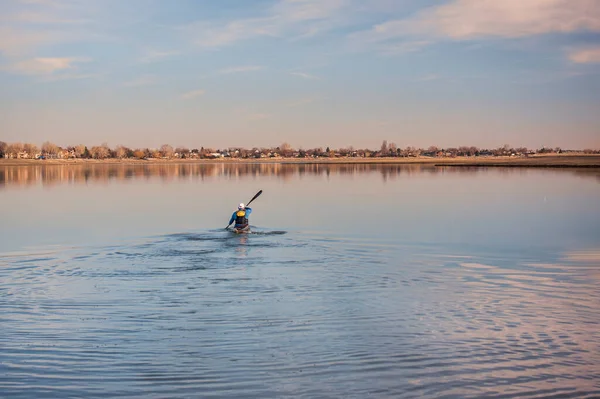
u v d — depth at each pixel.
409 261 22.06
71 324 14.12
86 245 26.05
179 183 80.44
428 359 11.98
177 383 10.93
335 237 28.11
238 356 12.11
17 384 10.91
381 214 39.16
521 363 11.81
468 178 92.38
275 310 15.25
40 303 15.99
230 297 16.53
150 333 13.48
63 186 74.06
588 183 75.38
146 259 22.33
